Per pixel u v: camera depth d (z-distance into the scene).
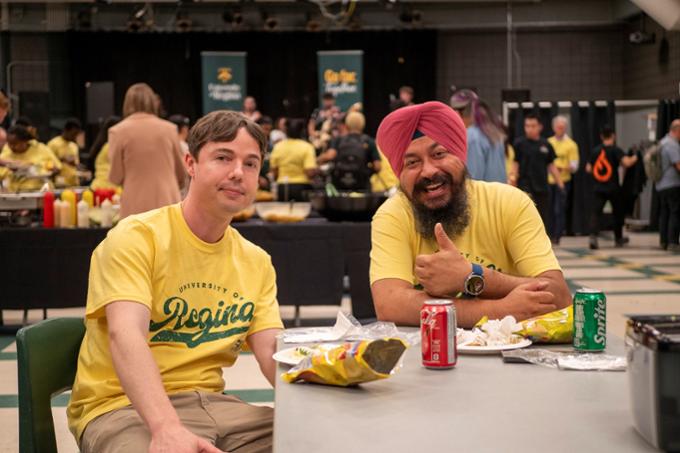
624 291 7.77
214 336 2.15
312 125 13.37
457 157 2.51
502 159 5.37
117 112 17.19
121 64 17.22
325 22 17.25
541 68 17.20
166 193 5.63
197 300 2.13
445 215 2.54
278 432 1.40
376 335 2.17
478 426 1.42
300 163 9.56
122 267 2.03
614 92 17.11
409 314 2.42
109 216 6.05
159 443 1.76
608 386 1.68
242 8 17.03
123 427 1.92
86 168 10.68
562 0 17.02
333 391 1.70
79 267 5.95
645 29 15.95
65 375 2.11
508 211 2.61
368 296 5.86
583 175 14.38
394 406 1.56
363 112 17.48
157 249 2.09
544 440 1.33
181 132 8.83
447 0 17.17
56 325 2.09
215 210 2.09
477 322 2.32
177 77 17.39
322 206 5.94
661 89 15.45
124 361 1.89
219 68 15.98
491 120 5.34
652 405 1.26
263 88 17.56
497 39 17.25
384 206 2.66
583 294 2.02
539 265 2.55
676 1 8.59
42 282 5.94
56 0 16.30
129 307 1.98
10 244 5.92
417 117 2.48
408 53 17.34
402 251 2.58
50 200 6.06
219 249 2.16
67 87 17.00
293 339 2.16
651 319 1.37
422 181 2.51
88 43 17.03
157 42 17.31
